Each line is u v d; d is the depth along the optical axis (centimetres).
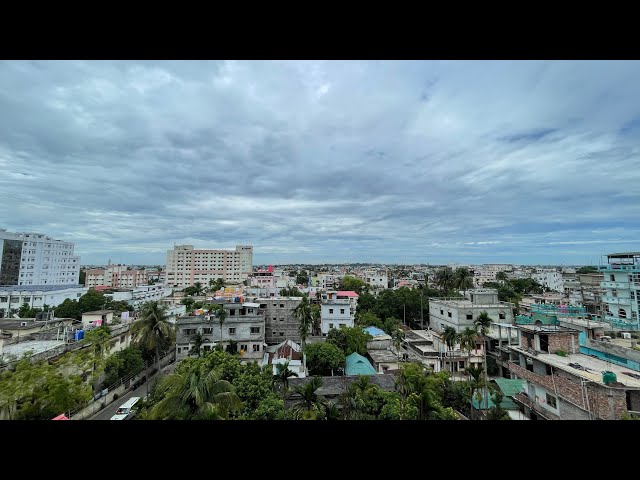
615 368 1592
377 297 5600
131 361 2719
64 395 1652
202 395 1109
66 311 4134
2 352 2133
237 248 11819
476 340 3067
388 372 2862
